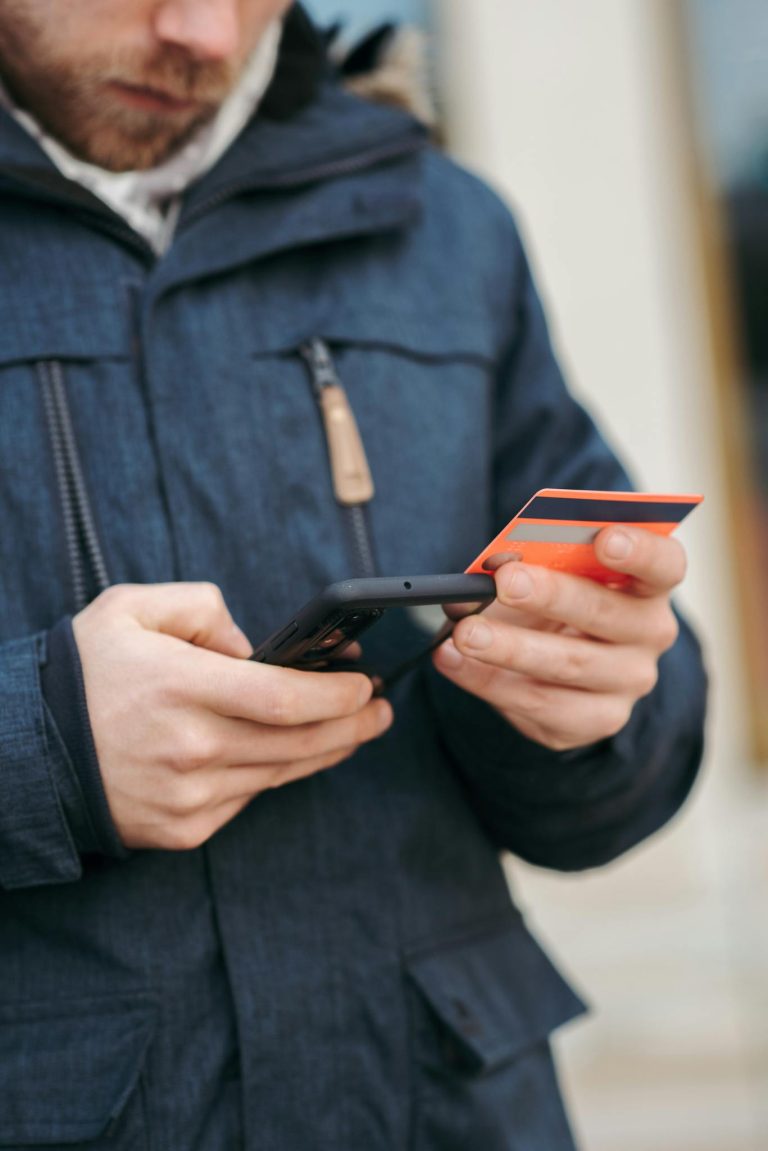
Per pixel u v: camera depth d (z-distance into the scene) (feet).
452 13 11.99
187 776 3.02
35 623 3.29
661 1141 8.54
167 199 3.74
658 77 12.48
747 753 13.30
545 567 3.11
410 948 3.43
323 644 2.97
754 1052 9.57
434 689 3.63
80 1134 3.04
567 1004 3.79
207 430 3.46
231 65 3.46
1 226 3.45
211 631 3.09
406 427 3.69
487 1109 3.42
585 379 12.41
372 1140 3.32
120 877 3.25
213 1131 3.22
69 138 3.60
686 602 13.04
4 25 3.43
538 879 12.19
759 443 13.30
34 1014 3.18
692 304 12.73
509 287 4.15
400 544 3.60
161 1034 3.20
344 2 10.43
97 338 3.42
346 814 3.44
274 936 3.32
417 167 3.94
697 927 11.69
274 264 3.69
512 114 12.16
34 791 3.01
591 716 3.30
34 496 3.32
